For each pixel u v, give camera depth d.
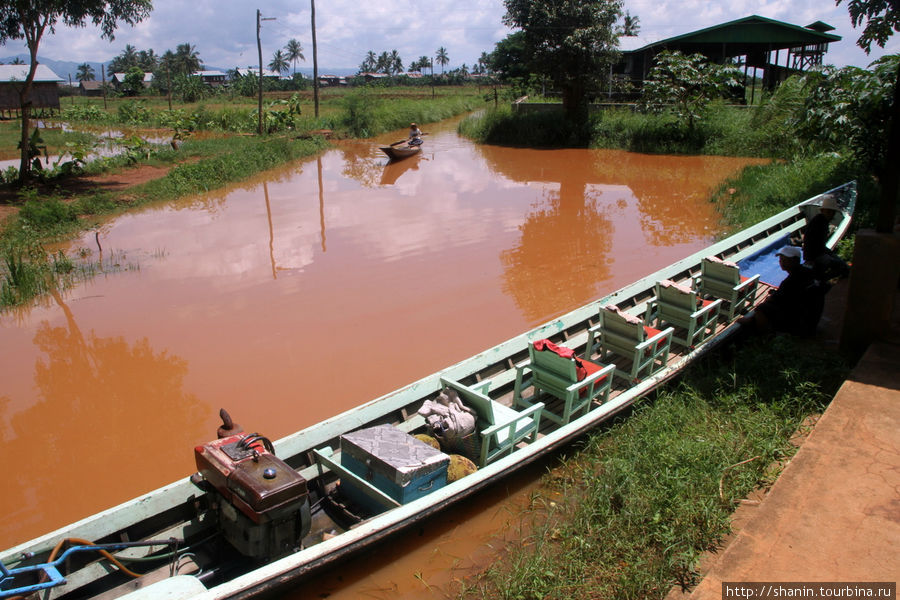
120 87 87.44
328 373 8.11
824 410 5.35
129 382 8.09
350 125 37.00
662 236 14.20
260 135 33.28
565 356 5.89
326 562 4.10
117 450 6.71
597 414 5.77
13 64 48.91
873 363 5.63
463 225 15.48
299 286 11.38
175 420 7.21
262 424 7.01
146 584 4.30
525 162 25.94
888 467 4.21
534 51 29.95
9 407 7.58
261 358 8.59
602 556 4.37
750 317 7.37
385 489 4.80
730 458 4.98
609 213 16.61
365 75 108.12
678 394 6.36
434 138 35.41
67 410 7.50
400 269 12.18
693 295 7.22
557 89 31.50
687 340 7.38
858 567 3.40
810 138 15.45
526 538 4.84
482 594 4.29
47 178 21.30
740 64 34.53
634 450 5.26
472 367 6.51
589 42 28.66
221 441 4.52
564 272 11.77
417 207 17.61
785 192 15.05
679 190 19.56
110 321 10.02
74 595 4.16
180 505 4.71
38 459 6.58
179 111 41.97
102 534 4.33
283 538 4.25
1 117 47.03
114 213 17.44
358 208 17.59
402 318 9.77
